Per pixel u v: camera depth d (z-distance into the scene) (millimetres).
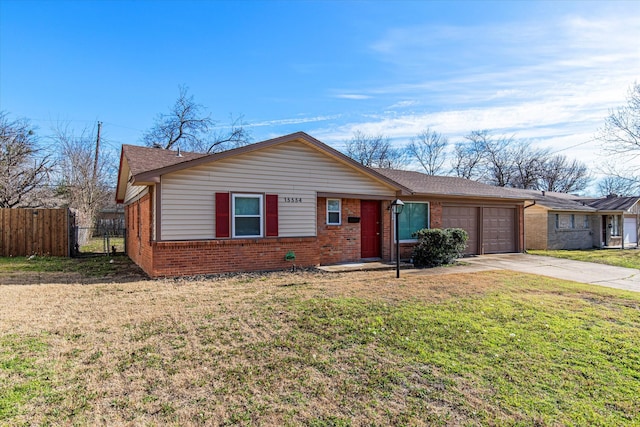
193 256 8852
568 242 20406
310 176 10477
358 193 11391
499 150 37938
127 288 7434
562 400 3182
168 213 8539
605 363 3953
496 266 11648
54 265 11133
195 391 3254
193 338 4539
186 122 29031
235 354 4066
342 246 11578
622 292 7742
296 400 3123
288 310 5789
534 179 37781
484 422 2834
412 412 2959
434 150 37875
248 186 9508
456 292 7289
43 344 4281
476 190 15094
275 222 9883
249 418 2846
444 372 3689
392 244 12391
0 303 6148
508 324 5234
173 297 6648
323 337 4633
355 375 3602
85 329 4828
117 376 3512
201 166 8906
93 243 19578
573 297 7113
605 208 22281
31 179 18000
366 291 7262
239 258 9398
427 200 13297
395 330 4906
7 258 12555
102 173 24531
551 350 4289
